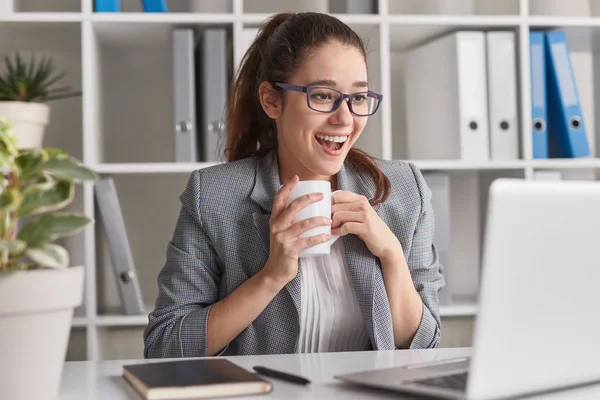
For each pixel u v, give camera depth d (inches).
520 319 28.3
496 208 27.0
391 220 58.7
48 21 84.5
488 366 28.1
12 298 28.4
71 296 30.4
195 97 91.1
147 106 99.5
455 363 37.0
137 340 88.4
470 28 92.0
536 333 29.0
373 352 44.4
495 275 27.4
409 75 99.7
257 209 57.0
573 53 105.7
